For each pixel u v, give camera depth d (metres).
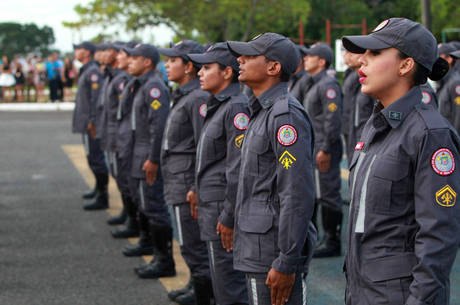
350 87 9.04
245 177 3.90
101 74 9.82
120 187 8.32
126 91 7.21
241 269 3.89
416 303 2.84
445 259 2.86
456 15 36.88
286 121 3.73
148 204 6.79
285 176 3.70
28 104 29.34
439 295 2.87
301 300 3.82
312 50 7.69
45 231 8.75
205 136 4.93
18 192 11.30
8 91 30.92
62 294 6.36
